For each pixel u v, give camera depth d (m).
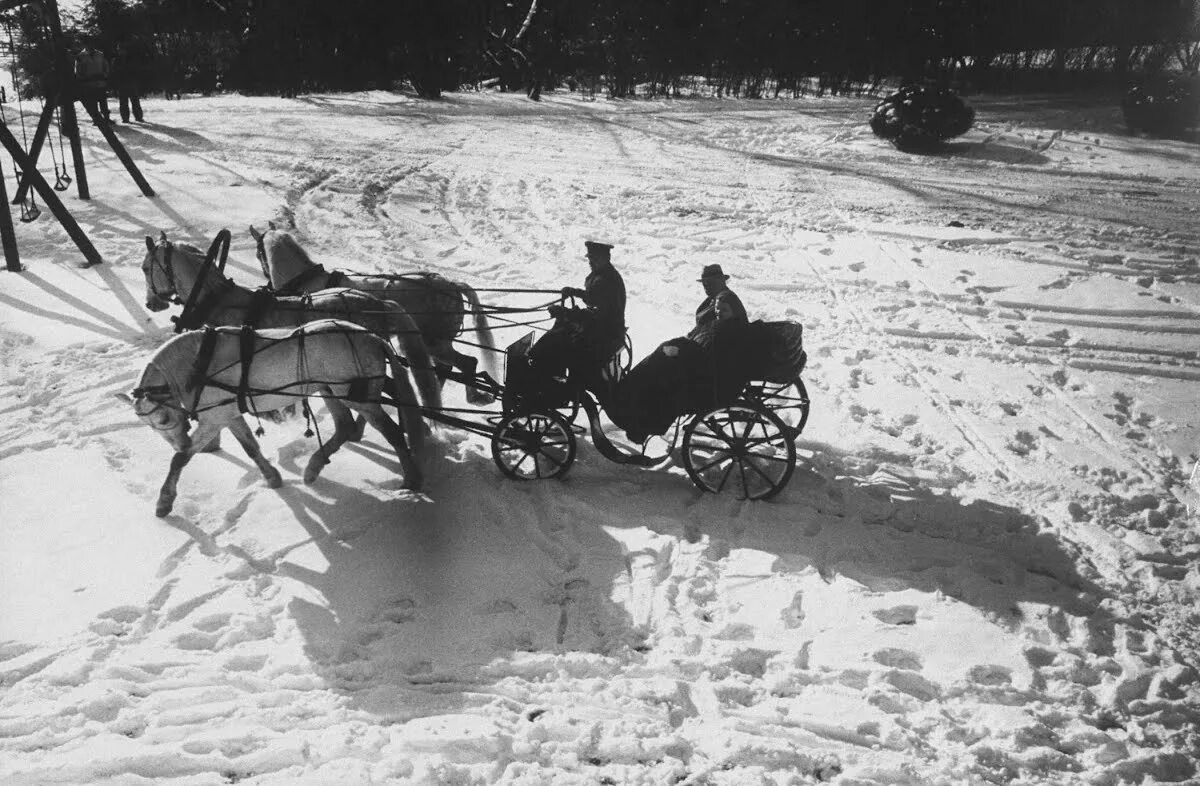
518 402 8.29
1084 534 7.97
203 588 7.03
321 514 8.00
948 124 25.36
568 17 41.75
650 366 8.05
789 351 7.96
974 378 11.14
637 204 18.75
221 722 5.82
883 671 6.27
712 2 41.75
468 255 15.23
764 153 25.08
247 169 19.94
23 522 7.77
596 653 6.48
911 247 16.12
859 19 40.84
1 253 14.20
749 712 5.99
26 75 26.72
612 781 5.47
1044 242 16.47
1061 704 6.09
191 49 35.53
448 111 30.88
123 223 15.78
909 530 8.03
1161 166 23.94
